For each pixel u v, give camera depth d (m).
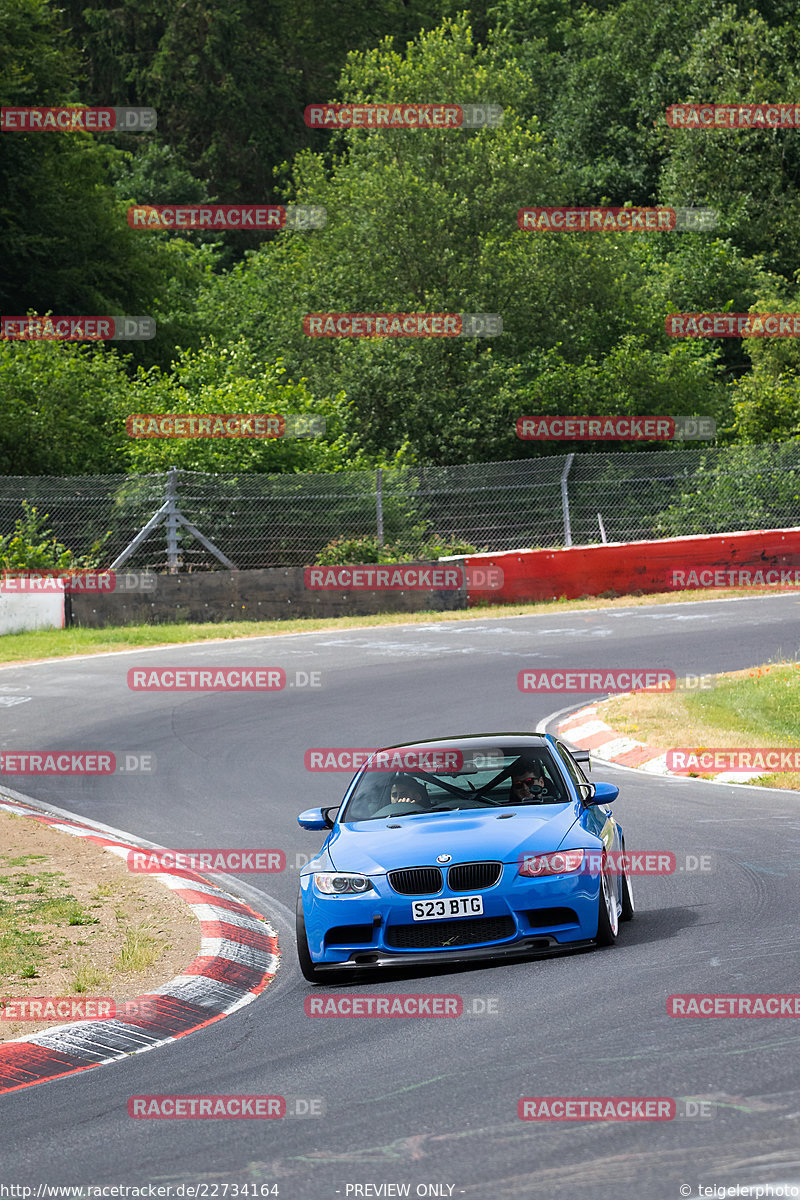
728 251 185.75
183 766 62.25
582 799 34.78
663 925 33.44
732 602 107.44
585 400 142.38
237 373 137.12
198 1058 25.81
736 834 44.38
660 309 162.12
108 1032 28.23
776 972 27.23
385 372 142.25
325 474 116.00
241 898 42.28
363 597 110.94
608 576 114.62
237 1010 30.17
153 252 181.88
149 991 31.23
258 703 77.31
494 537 121.12
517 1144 18.70
